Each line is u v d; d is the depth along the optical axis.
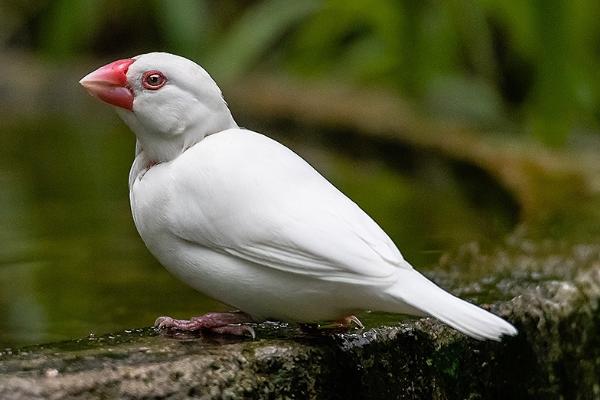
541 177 12.21
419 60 16.42
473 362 7.28
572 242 9.34
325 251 6.09
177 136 6.74
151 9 22.33
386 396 6.82
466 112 16.53
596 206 10.78
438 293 5.96
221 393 6.10
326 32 18.59
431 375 7.07
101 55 22.31
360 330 6.88
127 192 13.55
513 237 9.68
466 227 11.22
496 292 7.94
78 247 11.09
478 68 17.59
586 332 8.02
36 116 19.06
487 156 13.46
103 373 5.84
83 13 19.42
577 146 14.57
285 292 6.29
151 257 10.70
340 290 6.15
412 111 16.38
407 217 11.94
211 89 6.77
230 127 6.91
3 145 16.80
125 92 6.71
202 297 9.35
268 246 6.22
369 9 16.86
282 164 6.45
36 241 11.35
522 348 7.61
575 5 15.12
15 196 13.41
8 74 19.72
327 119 16.31
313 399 6.48
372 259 6.05
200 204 6.39
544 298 7.84
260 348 6.38
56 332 8.52
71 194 13.49
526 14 15.47
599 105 16.11
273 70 20.09
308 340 6.62
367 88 18.16
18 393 5.60
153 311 8.98
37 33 22.62
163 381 5.95
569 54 14.47
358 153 15.66
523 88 17.56
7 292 9.59
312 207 6.26
